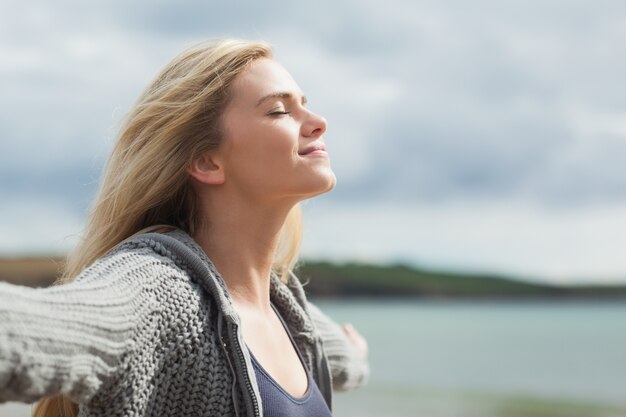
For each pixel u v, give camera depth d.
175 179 1.73
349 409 13.49
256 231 1.78
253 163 1.72
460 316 45.94
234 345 1.53
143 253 1.51
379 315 47.88
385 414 13.05
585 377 19.47
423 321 41.62
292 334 1.93
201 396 1.50
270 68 1.78
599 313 47.88
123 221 1.74
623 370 20.64
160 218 1.78
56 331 1.13
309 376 1.82
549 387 17.88
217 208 1.77
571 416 14.20
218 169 1.75
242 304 1.75
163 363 1.45
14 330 1.07
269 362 1.70
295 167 1.72
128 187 1.72
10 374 1.06
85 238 1.79
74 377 1.16
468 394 16.36
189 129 1.72
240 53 1.75
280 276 2.11
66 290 1.22
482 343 28.67
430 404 14.65
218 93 1.74
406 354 24.84
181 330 1.47
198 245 1.65
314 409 1.70
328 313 46.44
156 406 1.46
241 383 1.52
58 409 1.74
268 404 1.57
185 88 1.72
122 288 1.34
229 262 1.76
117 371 1.30
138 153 1.73
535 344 28.16
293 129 1.74
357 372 2.44
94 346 1.21
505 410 14.52
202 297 1.55
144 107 1.74
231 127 1.73
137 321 1.35
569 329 35.19
